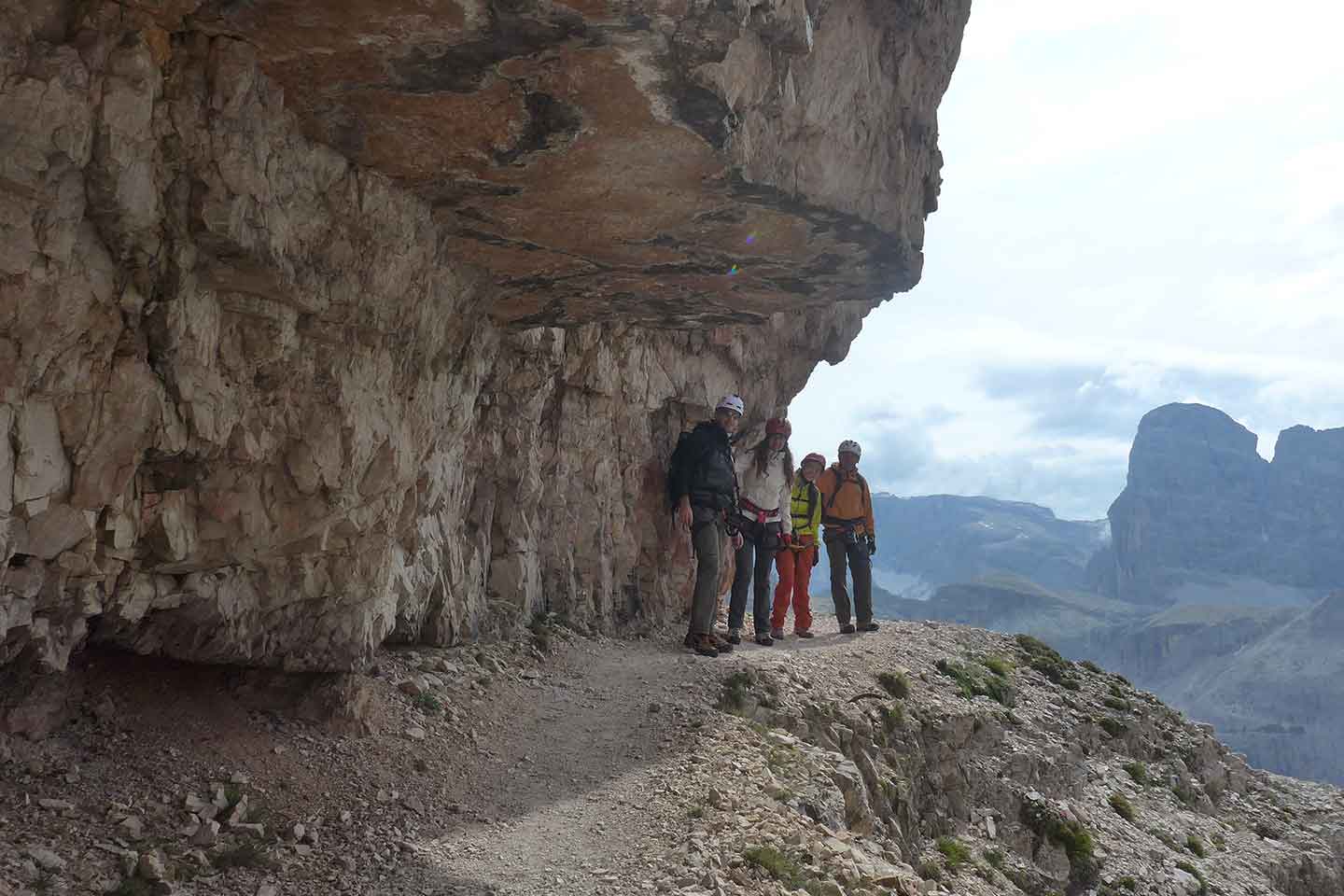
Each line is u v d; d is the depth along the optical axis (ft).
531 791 21.38
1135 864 37.19
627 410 39.96
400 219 20.03
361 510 20.88
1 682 16.79
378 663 25.44
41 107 12.67
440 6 14.33
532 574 35.19
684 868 17.28
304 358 18.38
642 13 14.62
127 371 14.83
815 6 19.34
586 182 20.10
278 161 16.48
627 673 30.68
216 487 17.35
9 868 13.61
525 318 30.04
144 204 14.38
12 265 12.69
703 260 24.97
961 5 26.48
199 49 14.83
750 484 39.11
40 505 13.93
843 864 19.29
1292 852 44.78
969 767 36.14
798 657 35.50
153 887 14.16
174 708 19.67
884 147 23.52
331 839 17.24
